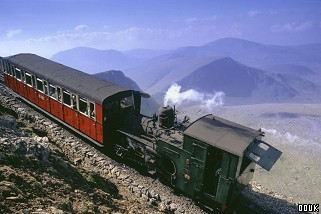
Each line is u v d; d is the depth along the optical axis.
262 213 12.20
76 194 8.34
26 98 20.70
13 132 11.52
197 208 12.19
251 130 11.89
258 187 17.81
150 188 13.08
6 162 7.81
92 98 14.60
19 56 22.00
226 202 10.86
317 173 35.16
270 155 10.63
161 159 13.07
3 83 25.94
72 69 18.73
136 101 16.78
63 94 16.64
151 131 14.03
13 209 5.83
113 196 10.31
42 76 17.84
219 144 10.58
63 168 9.83
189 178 11.87
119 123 15.73
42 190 7.41
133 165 15.20
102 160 14.48
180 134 13.39
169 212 11.36
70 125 17.05
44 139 12.74
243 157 10.85
